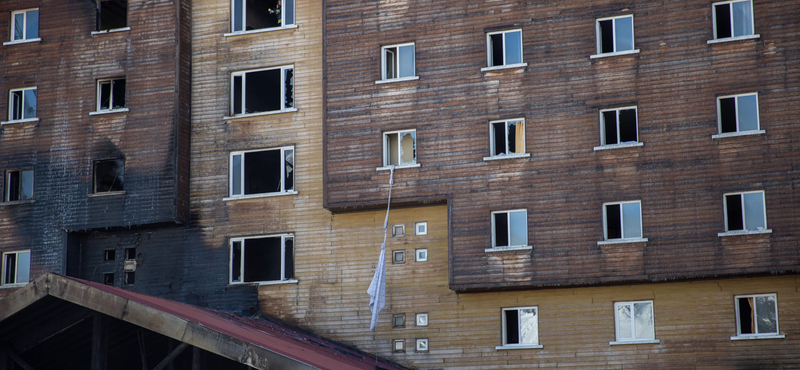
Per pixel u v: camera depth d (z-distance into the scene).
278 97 61.25
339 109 58.12
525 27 55.94
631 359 52.09
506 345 53.91
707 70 52.81
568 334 53.28
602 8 54.81
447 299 55.50
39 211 62.19
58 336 46.00
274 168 60.72
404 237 56.94
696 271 51.03
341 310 57.19
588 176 53.59
